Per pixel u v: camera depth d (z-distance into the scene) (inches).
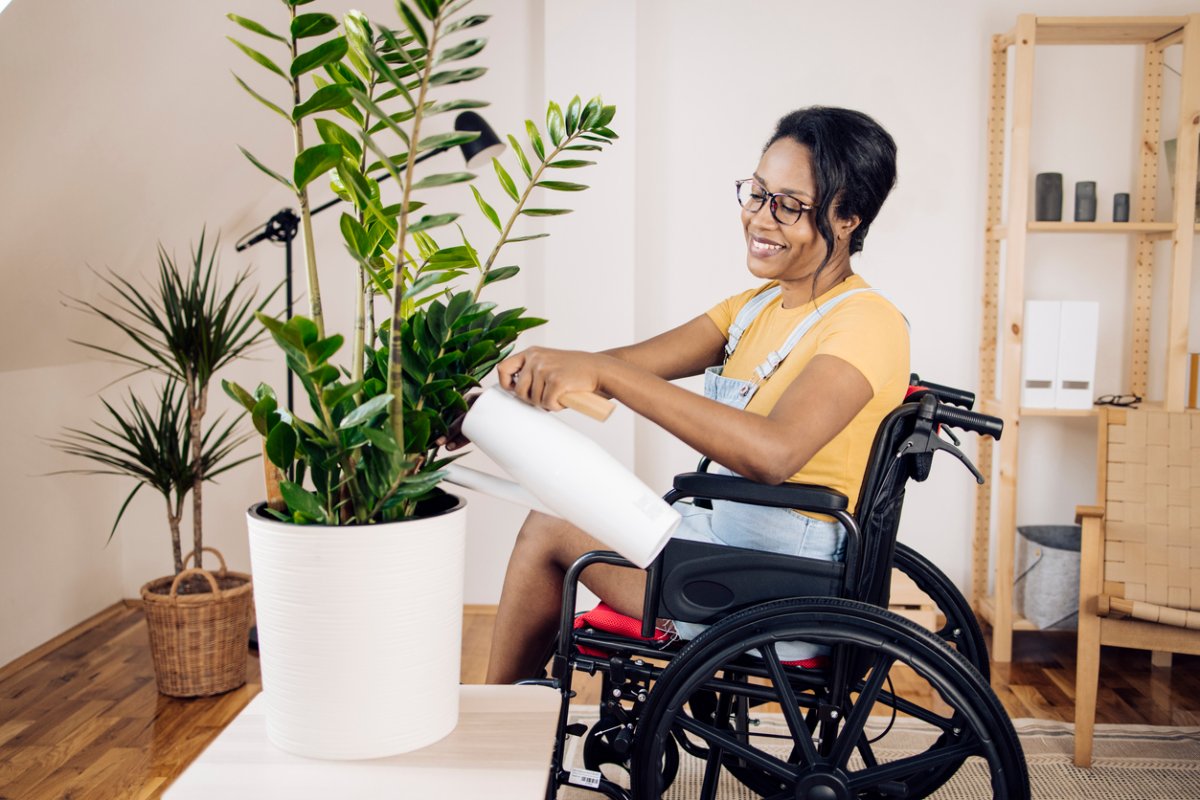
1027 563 114.7
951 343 124.2
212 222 115.6
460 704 43.1
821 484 56.2
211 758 37.3
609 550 55.9
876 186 57.2
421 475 36.5
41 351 106.9
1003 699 101.4
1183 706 100.0
